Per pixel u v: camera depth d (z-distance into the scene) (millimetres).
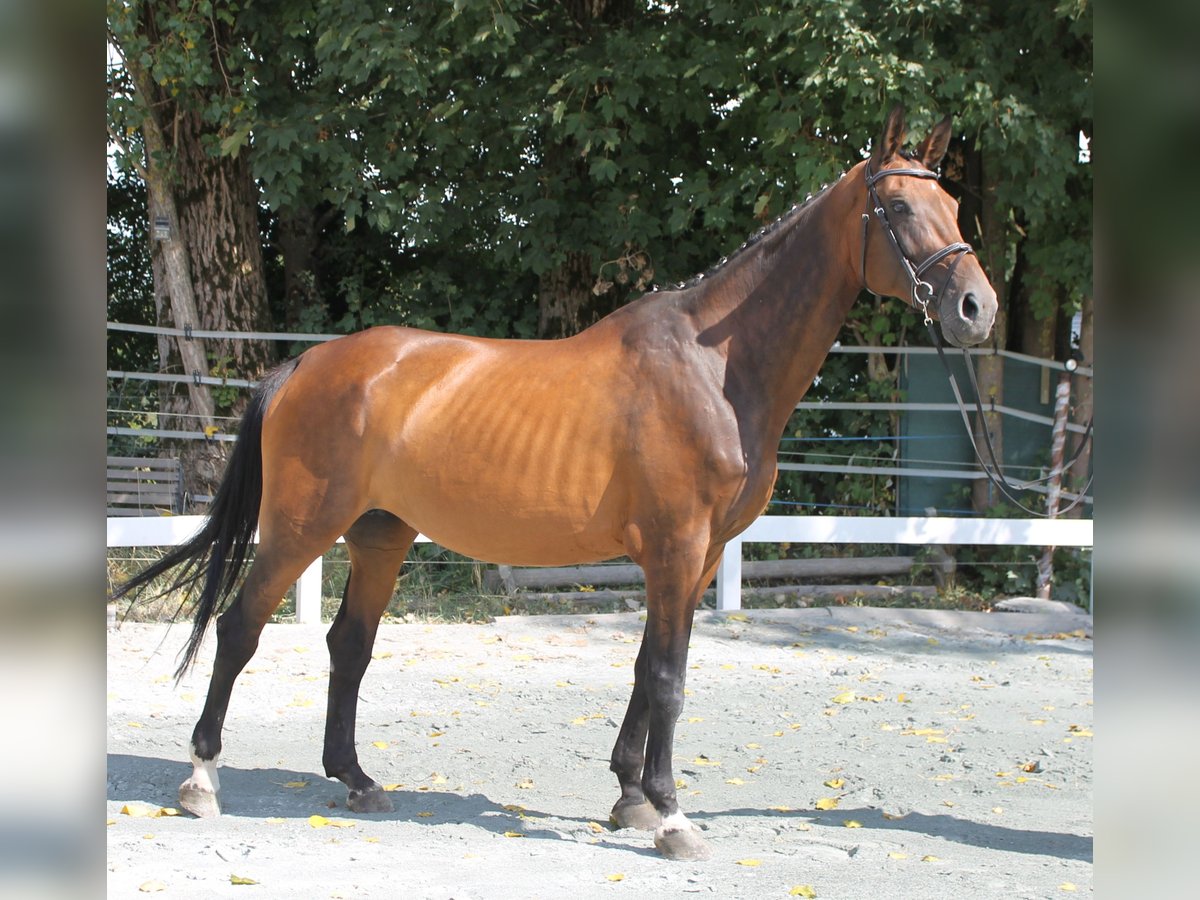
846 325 10414
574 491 3902
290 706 6016
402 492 4152
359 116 9430
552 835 4027
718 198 9250
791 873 3551
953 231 3707
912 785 4758
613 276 9977
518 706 6125
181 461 9922
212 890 3207
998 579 9883
